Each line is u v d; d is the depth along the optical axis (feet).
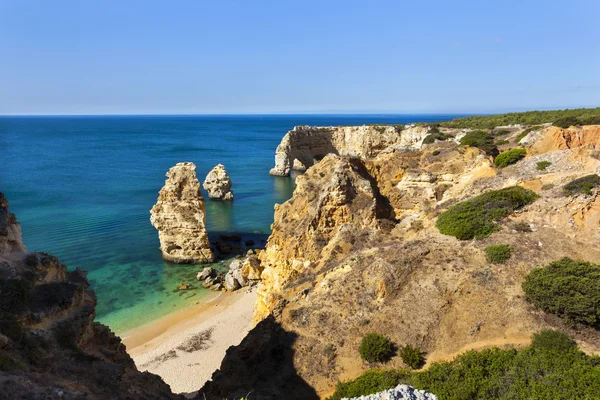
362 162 136.77
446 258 78.48
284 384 65.00
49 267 63.10
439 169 138.62
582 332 60.75
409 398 45.57
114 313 139.23
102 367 56.08
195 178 181.78
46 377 47.78
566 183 92.43
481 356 58.08
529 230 82.48
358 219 108.37
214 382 70.44
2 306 51.62
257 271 158.51
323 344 69.15
